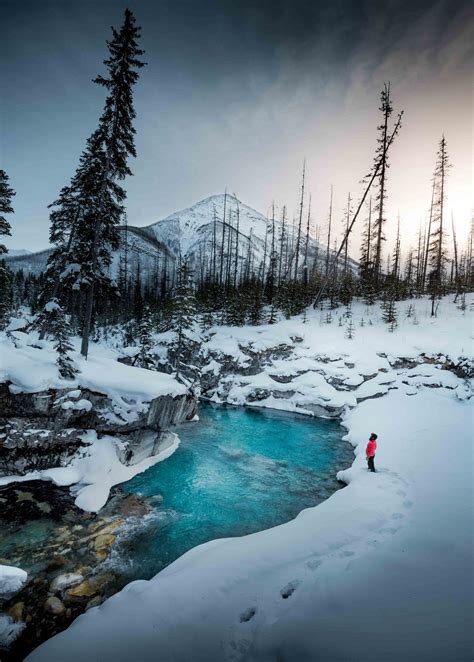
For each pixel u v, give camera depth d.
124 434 15.49
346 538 8.67
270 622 5.88
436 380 24.64
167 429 17.59
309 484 14.49
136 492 13.27
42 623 6.89
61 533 10.08
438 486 11.33
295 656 5.00
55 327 15.08
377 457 15.27
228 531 10.77
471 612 5.31
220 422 24.05
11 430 12.52
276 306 41.75
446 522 8.81
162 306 50.84
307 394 27.02
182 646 5.52
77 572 8.45
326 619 5.65
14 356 14.55
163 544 9.94
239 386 30.52
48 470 13.02
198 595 6.73
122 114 18.17
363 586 6.45
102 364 18.48
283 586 6.86
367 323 33.75
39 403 13.15
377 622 5.38
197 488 13.88
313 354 29.77
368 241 45.34
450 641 4.75
